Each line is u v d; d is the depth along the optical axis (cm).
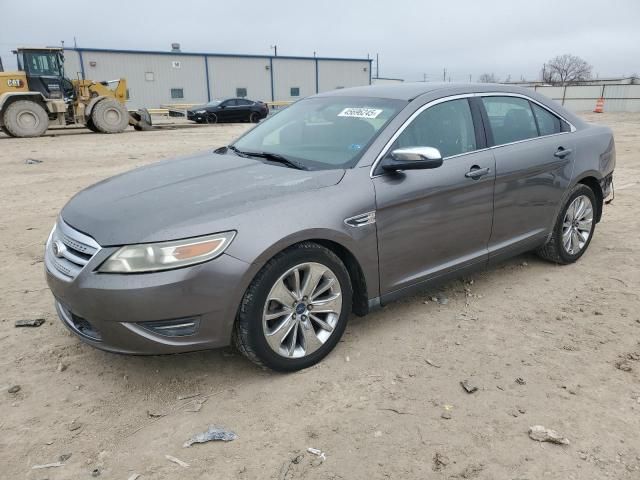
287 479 245
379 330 381
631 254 533
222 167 376
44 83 1959
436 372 329
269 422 284
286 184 328
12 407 297
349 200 331
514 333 377
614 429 277
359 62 5419
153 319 283
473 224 404
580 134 493
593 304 421
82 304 289
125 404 301
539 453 260
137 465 255
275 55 4925
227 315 295
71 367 337
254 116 2912
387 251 354
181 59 4512
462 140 402
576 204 495
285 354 321
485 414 289
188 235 283
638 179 933
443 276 397
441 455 259
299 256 312
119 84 2202
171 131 2195
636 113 3428
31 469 252
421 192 362
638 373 327
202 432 277
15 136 1898
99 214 311
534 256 530
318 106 437
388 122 371
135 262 280
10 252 557
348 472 249
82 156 1327
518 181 429
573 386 314
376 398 304
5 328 386
